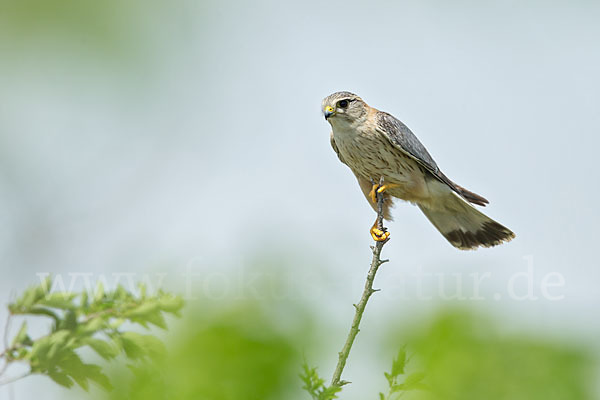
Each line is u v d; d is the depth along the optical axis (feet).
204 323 26.12
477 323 29.22
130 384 20.65
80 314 19.62
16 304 19.11
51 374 19.01
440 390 26.76
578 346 28.12
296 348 26.66
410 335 29.73
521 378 27.20
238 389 24.50
